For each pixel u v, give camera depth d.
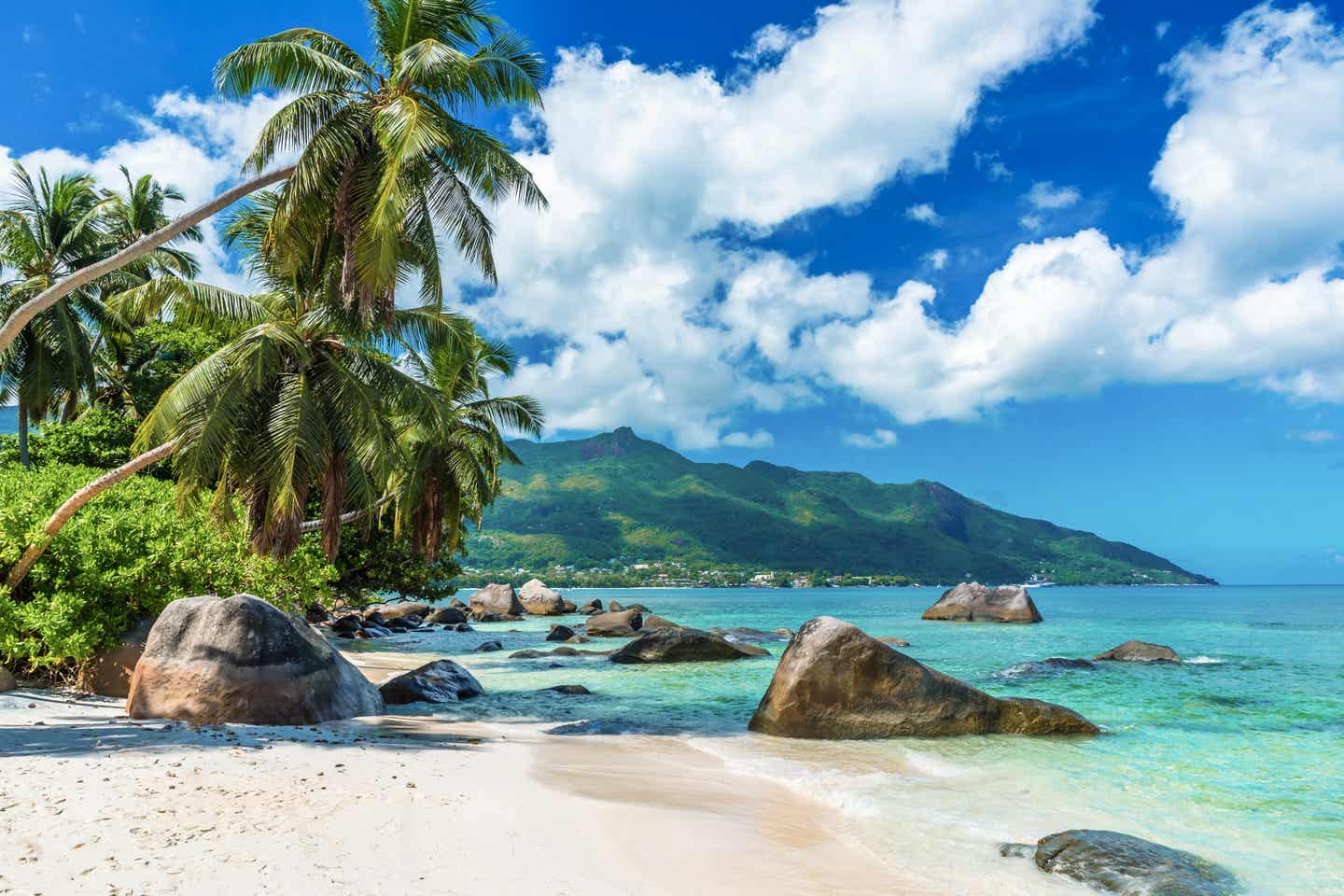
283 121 16.53
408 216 18.48
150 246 14.54
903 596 156.75
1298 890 6.01
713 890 5.53
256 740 9.76
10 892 4.45
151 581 15.84
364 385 19.08
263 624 12.28
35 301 13.43
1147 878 5.82
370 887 5.00
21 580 14.65
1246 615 62.62
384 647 31.31
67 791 6.70
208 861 5.21
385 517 35.69
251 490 18.30
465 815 6.92
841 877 5.96
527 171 18.30
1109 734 12.45
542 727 13.45
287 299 20.91
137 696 11.57
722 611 73.50
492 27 18.52
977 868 6.27
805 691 12.51
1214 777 9.75
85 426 33.59
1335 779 9.63
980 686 18.67
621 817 7.33
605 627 37.47
